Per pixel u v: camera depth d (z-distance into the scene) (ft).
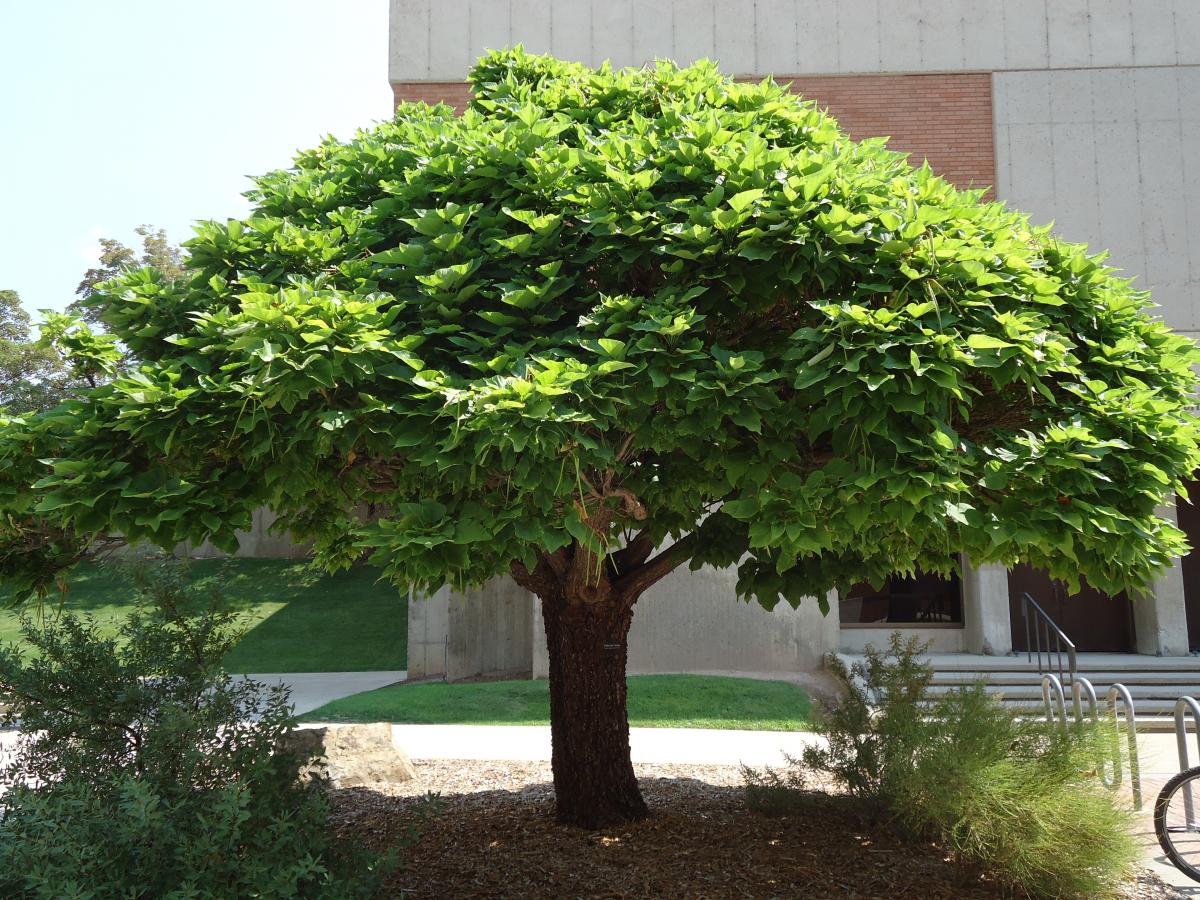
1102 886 16.69
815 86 46.60
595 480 14.38
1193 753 32.42
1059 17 46.75
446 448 11.71
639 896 17.02
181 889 11.51
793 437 14.23
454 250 14.78
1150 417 14.17
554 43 46.32
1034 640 50.39
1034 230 17.67
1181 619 46.60
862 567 19.45
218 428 12.80
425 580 13.85
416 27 46.57
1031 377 13.41
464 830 21.26
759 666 46.44
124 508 12.20
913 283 13.62
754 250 13.33
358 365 12.26
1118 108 46.44
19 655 16.31
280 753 14.87
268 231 15.69
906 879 17.87
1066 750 18.25
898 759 19.19
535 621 47.70
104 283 15.98
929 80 46.55
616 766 21.44
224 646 16.89
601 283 15.61
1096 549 14.10
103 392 13.38
